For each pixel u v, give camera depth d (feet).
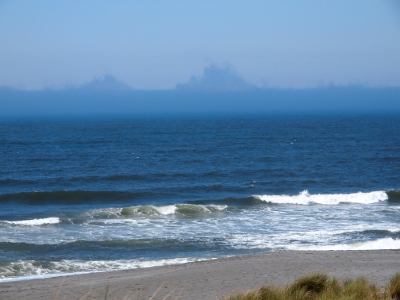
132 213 150.00
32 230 125.80
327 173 254.88
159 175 242.78
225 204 173.47
